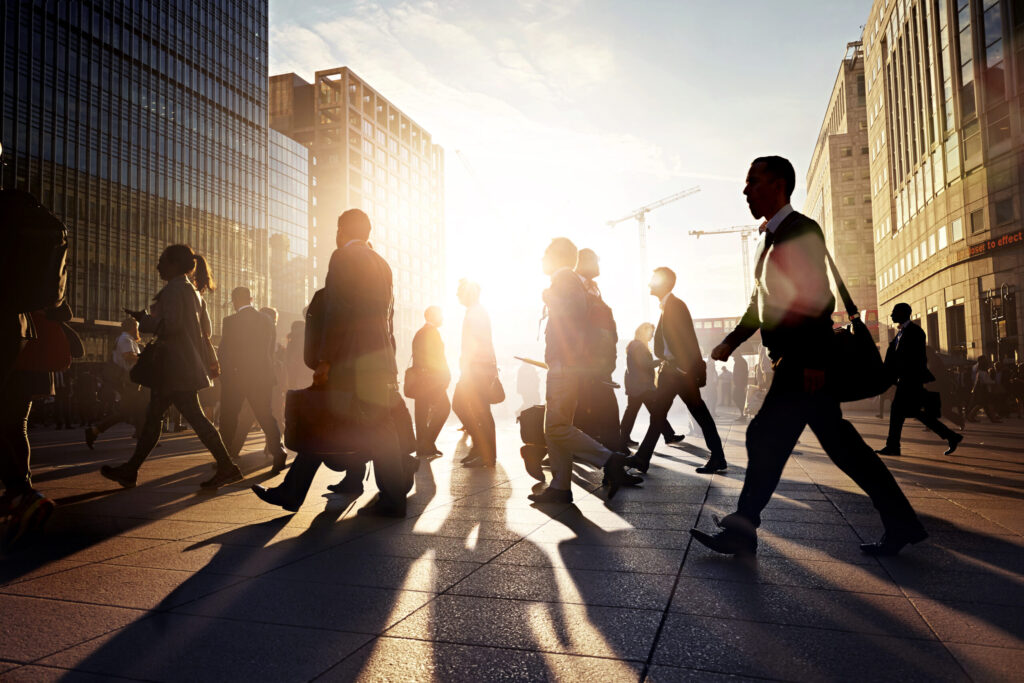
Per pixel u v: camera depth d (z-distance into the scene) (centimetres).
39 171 4694
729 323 5547
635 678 188
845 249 7388
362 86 11312
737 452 875
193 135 6194
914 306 4438
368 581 284
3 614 241
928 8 3878
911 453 861
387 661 200
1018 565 307
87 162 5072
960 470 676
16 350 376
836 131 8231
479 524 407
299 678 188
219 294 6444
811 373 315
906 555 328
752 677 188
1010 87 3175
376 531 386
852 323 326
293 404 418
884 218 5231
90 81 5128
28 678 186
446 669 194
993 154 3309
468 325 743
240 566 308
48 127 4772
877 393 321
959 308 3675
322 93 10888
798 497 505
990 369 1925
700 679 187
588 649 209
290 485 435
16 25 4566
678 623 233
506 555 329
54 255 377
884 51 4903
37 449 991
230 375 669
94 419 2075
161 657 202
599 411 572
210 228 6359
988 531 381
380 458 426
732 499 499
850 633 222
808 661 199
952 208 3691
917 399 815
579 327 488
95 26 5194
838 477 618
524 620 236
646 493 530
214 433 536
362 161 11200
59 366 440
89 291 5031
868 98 5597
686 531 386
